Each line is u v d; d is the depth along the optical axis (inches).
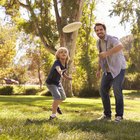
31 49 1739.7
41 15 1149.7
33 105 551.8
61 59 299.3
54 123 247.1
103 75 313.3
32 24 1160.8
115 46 295.4
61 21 1128.8
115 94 300.7
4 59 1513.3
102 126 248.7
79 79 1290.6
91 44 1414.9
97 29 306.7
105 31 307.4
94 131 227.3
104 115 315.0
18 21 1184.8
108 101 313.3
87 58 1312.7
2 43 1528.1
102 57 295.3
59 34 1141.7
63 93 297.6
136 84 2133.4
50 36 1143.0
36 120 262.4
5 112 339.3
